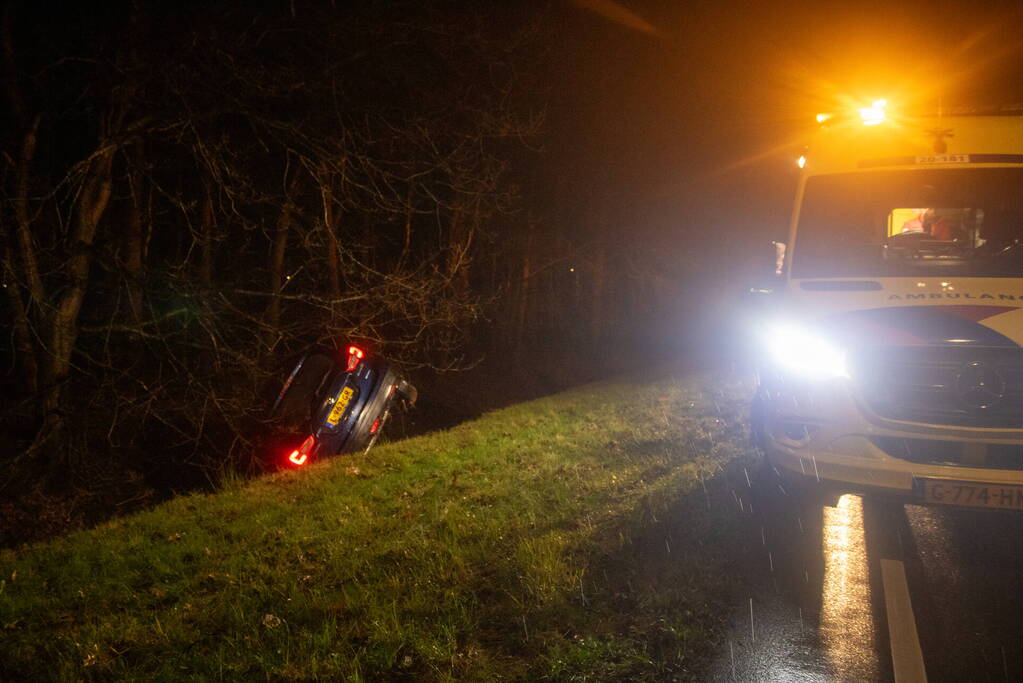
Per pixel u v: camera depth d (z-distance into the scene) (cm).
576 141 2412
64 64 1231
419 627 505
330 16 1225
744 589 540
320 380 1354
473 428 1380
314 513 885
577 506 754
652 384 1741
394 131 1337
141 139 1207
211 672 480
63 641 562
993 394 562
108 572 752
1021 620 491
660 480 817
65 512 1190
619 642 471
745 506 709
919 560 589
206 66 1149
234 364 1259
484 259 2478
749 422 1078
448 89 1441
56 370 1234
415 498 888
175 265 1236
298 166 1372
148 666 507
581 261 2855
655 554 600
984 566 576
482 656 470
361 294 1283
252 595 611
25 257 1161
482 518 745
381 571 624
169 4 1161
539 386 2538
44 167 1377
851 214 719
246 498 1027
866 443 589
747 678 431
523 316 2727
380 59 1304
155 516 995
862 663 445
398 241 2048
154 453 1398
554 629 492
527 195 2431
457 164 1386
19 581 755
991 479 561
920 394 577
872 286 645
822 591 536
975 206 694
